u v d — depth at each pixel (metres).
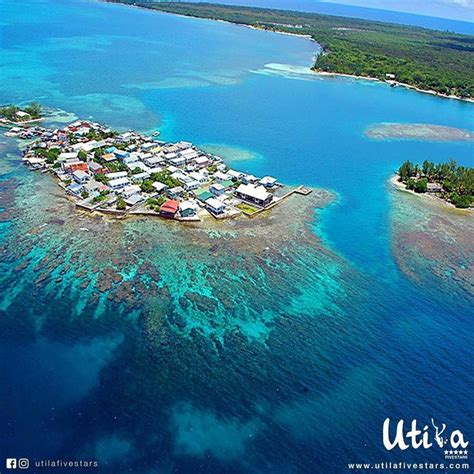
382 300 62.53
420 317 60.00
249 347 52.00
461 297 64.44
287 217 81.94
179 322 54.28
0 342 49.06
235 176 93.88
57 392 44.38
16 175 86.06
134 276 61.16
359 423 44.56
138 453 39.66
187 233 72.75
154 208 78.12
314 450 41.56
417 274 68.75
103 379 46.19
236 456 40.31
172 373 47.69
